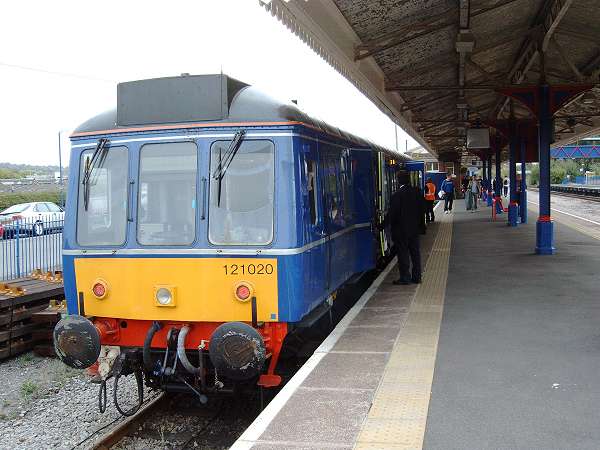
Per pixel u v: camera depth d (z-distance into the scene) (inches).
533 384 220.5
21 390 336.5
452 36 497.4
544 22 508.7
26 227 624.7
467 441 174.4
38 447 263.6
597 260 511.2
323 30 376.2
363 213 389.4
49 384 347.3
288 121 247.8
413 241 428.1
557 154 3053.6
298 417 195.9
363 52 473.7
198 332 253.6
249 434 183.6
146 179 256.1
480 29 496.4
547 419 188.9
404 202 423.8
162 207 253.9
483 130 816.9
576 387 216.4
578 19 478.6
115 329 262.4
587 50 573.9
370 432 182.9
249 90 259.9
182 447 252.1
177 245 250.7
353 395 214.2
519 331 293.7
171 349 253.6
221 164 248.4
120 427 260.8
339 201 328.5
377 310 349.4
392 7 386.0
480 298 372.8
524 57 628.1
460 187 1893.5
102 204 261.6
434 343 277.4
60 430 282.5
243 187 247.9
